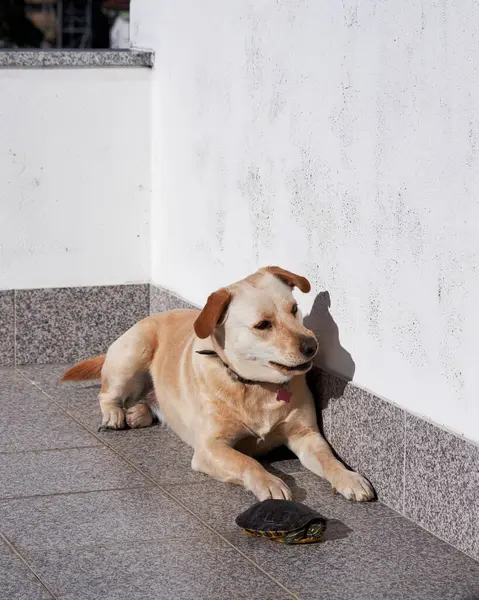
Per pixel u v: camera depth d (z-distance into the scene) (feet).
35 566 9.27
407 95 9.75
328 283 10.87
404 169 9.83
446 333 9.50
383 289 10.16
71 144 13.97
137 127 14.17
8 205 13.83
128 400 12.17
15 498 10.36
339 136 10.55
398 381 10.07
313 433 10.93
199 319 10.36
